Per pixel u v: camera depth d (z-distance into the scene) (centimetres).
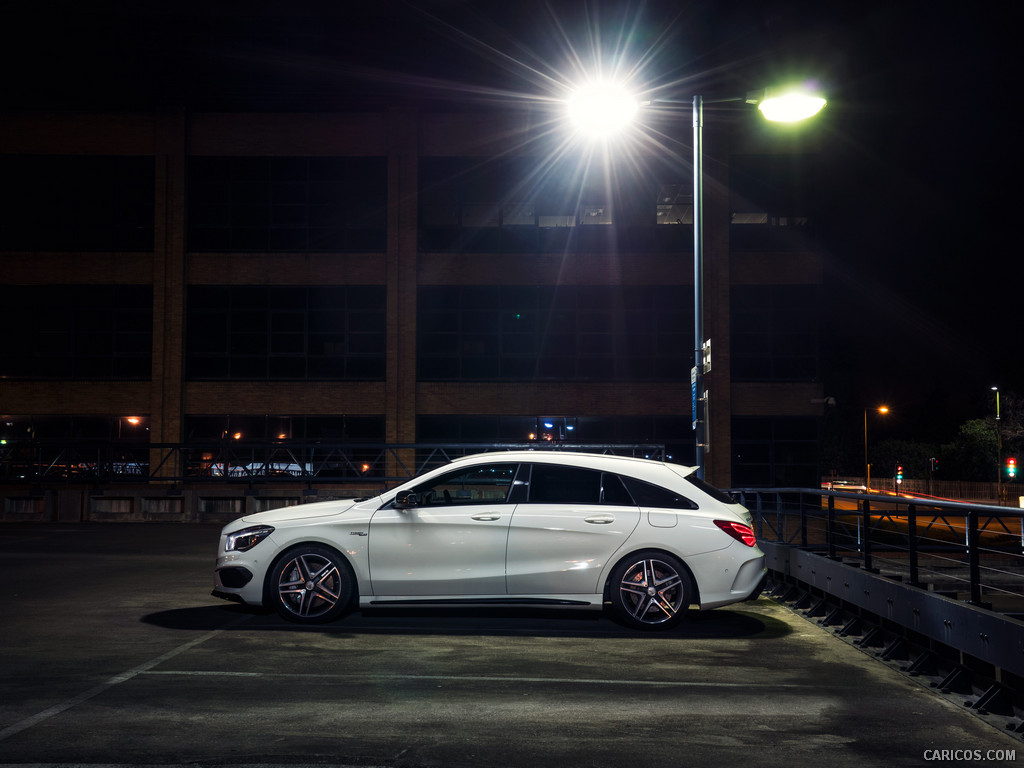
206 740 535
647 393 3422
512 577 898
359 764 495
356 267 3469
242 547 924
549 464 935
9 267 3462
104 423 3438
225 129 3488
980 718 602
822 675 726
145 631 884
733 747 534
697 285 1542
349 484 3362
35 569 1432
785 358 3403
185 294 3459
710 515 912
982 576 1252
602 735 555
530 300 3462
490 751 520
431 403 3431
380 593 906
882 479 9412
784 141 3438
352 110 3494
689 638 878
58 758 500
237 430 3444
